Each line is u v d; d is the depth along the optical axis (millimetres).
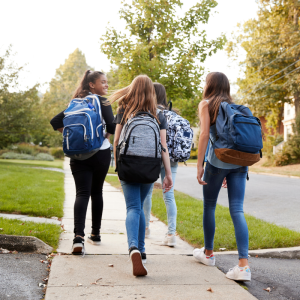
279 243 3910
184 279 2738
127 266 2992
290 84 25812
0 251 3234
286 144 26016
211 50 10953
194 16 10602
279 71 26953
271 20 27625
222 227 4621
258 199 8609
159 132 2818
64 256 3186
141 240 3088
